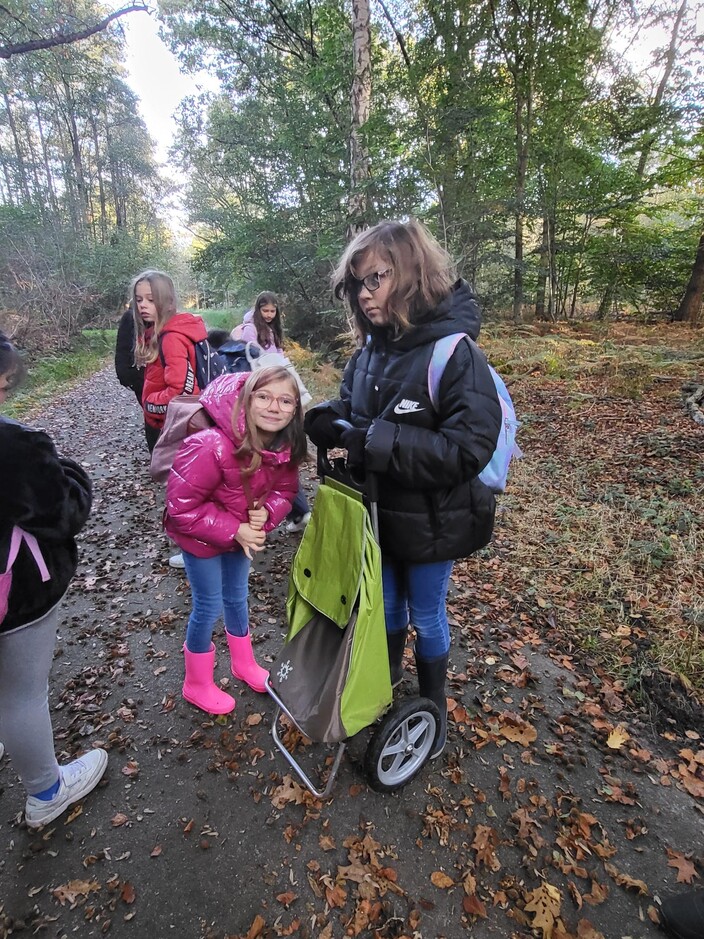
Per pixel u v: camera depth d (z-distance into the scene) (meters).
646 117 10.92
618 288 12.69
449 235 9.34
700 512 3.72
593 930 1.49
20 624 1.44
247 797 1.90
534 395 6.85
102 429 7.21
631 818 1.83
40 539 1.40
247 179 14.15
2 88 20.58
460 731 2.20
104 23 8.55
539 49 9.77
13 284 15.38
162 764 2.03
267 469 1.88
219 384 1.90
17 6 11.77
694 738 2.16
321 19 11.74
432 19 9.03
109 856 1.69
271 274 12.32
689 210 12.49
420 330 1.52
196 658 2.20
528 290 12.62
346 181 11.03
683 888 1.61
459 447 1.43
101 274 19.81
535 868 1.67
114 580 3.33
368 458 1.49
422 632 1.89
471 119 8.52
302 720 1.61
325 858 1.69
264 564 3.44
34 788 1.71
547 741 2.15
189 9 13.34
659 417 5.63
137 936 1.48
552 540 3.60
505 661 2.60
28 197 18.42
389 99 8.84
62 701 2.34
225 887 1.61
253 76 14.15
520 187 10.62
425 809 1.86
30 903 1.56
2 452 1.28
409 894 1.59
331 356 10.51
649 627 2.76
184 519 1.84
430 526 1.65
